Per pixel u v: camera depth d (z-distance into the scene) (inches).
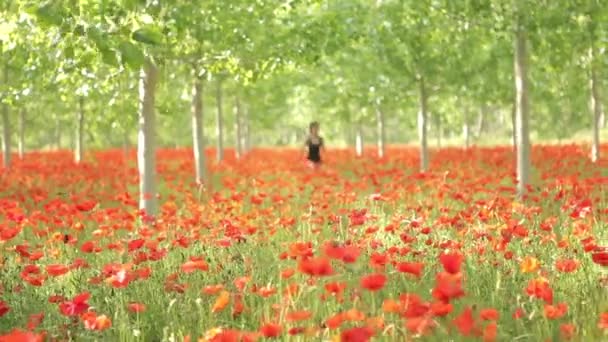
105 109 466.0
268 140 2896.2
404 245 283.1
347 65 742.5
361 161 980.6
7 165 868.6
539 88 791.1
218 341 143.3
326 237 317.4
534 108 1157.1
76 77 390.6
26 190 581.6
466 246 270.7
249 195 509.0
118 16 197.9
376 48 669.3
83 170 791.7
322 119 1353.3
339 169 862.5
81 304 161.9
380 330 166.1
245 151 1556.3
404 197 439.2
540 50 485.4
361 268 225.8
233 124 1573.6
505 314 189.9
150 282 228.4
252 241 285.9
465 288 211.5
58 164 895.1
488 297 212.5
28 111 919.0
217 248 271.1
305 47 433.4
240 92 959.0
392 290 210.8
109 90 426.3
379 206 422.3
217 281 232.1
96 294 221.9
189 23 344.5
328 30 446.9
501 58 666.2
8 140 871.7
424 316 143.3
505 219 286.0
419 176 465.1
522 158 472.4
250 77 434.9
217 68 426.0
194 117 689.0
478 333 151.2
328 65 775.7
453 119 1657.2
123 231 354.0
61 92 410.6
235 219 322.0
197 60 417.1
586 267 226.1
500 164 746.8
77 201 487.8
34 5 163.3
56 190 600.4
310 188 549.6
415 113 1454.2
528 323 185.6
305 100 1085.8
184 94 490.3
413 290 213.9
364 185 464.1
